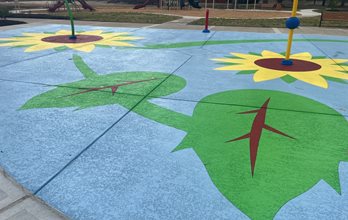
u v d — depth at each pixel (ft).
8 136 10.98
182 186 8.39
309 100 14.89
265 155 9.91
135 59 22.58
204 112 13.15
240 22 49.75
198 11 77.15
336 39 33.42
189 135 11.14
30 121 12.16
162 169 9.14
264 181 8.62
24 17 51.03
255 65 21.45
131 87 16.20
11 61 21.56
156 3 92.58
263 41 31.55
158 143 10.59
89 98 14.61
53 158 9.67
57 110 13.20
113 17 54.03
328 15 44.83
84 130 11.48
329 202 7.85
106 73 18.81
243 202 7.79
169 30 38.27
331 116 13.03
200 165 9.34
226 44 29.50
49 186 8.36
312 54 25.57
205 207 7.60
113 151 10.09
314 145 10.59
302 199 7.93
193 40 31.40
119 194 8.06
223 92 15.74
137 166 9.29
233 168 9.20
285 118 12.71
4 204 7.68
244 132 11.40
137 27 40.57
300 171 9.11
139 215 7.34
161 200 7.85
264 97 15.12
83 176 8.80
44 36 32.27
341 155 10.01
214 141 10.73
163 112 13.10
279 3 98.48
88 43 28.58
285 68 20.80
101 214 7.38
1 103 13.91
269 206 7.66
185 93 15.46
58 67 20.15
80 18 51.26
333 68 21.08
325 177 8.86
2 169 9.07
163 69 19.93
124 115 12.77
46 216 7.32
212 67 20.72
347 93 16.06
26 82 16.94
